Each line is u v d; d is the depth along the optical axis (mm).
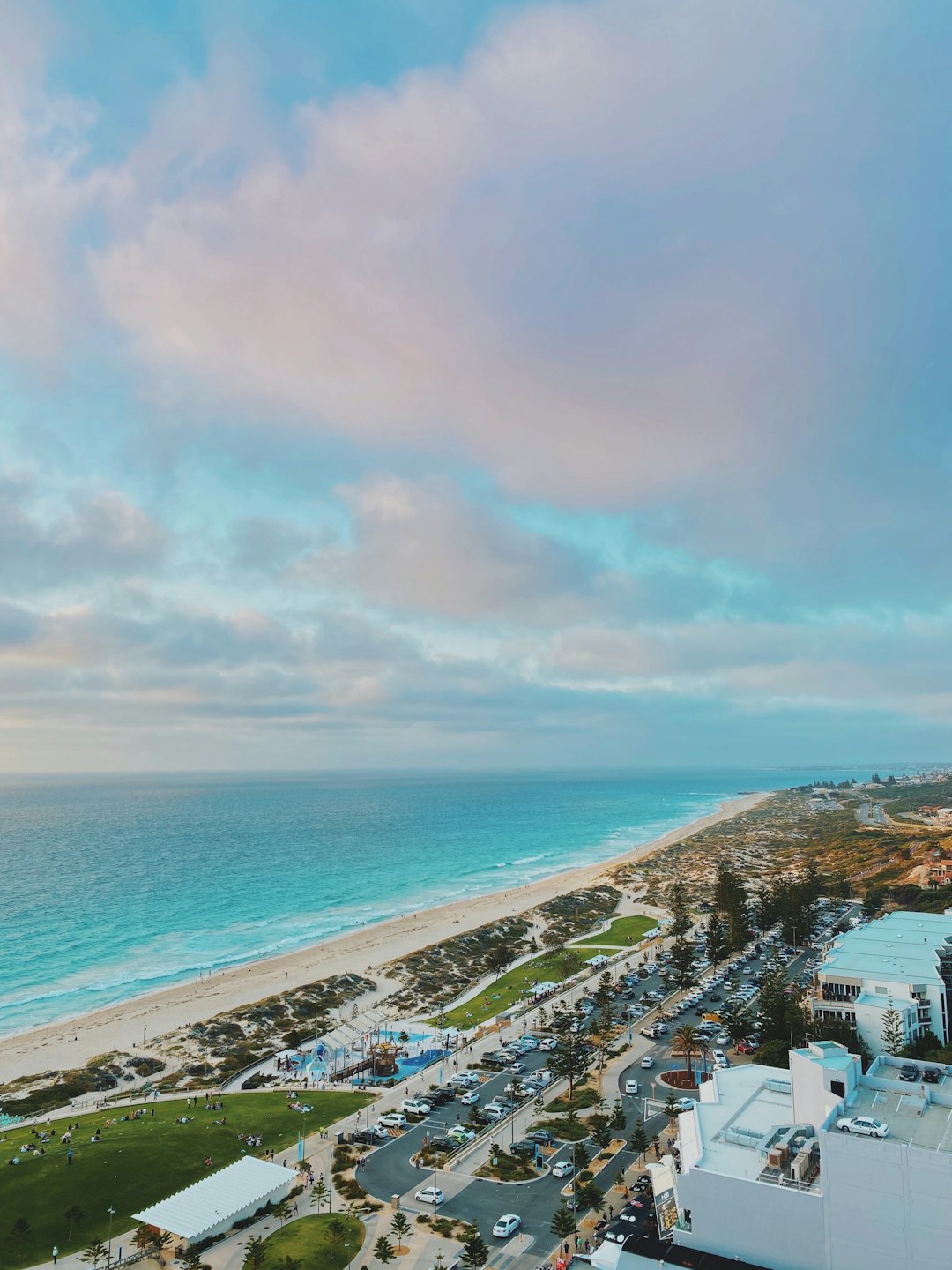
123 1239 88750
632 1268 65250
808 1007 144750
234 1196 92062
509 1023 166625
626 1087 124438
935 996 134625
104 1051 165625
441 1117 118750
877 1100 70125
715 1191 66688
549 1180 96750
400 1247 82875
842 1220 61531
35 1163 102562
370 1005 189750
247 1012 183000
